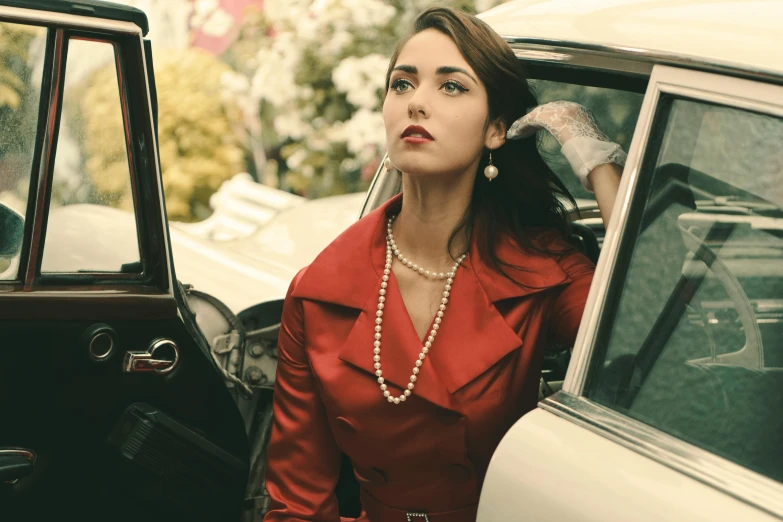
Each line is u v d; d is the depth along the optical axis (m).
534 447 1.41
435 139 1.64
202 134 5.64
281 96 5.50
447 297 1.72
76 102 1.84
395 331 1.69
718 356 1.32
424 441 1.70
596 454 1.35
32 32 1.78
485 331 1.68
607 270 1.45
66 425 1.93
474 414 1.67
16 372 1.85
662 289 1.39
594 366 1.44
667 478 1.28
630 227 1.43
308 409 1.88
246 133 5.80
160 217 1.96
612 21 1.64
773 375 1.26
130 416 1.98
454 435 1.68
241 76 5.64
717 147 1.36
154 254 1.97
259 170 5.83
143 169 1.93
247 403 2.48
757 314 1.29
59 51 1.80
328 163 5.59
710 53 1.38
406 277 1.76
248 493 2.47
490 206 1.77
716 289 1.34
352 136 5.33
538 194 1.84
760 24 1.40
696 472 1.27
